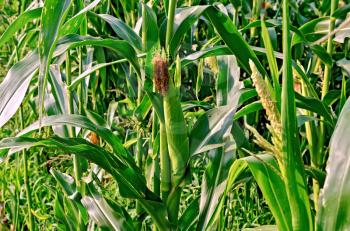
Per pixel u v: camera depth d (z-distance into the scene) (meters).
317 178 2.44
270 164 1.86
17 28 2.27
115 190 3.72
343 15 2.91
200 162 3.66
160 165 2.43
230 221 3.29
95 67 2.42
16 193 3.59
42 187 4.02
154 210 2.18
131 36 2.23
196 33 4.13
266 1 4.27
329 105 2.90
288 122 1.67
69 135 2.82
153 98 2.12
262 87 1.66
